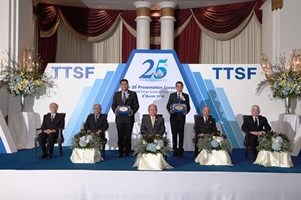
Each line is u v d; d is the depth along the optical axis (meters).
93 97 7.49
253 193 4.56
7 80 7.12
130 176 4.57
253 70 7.51
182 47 11.46
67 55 11.43
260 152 5.28
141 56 7.38
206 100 7.51
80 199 4.55
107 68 7.52
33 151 6.62
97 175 4.58
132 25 11.51
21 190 4.56
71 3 11.04
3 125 6.48
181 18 11.41
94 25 11.43
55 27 10.91
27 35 8.81
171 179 4.57
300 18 8.48
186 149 7.22
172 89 7.35
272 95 7.46
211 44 11.44
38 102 7.49
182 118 6.25
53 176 4.56
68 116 7.47
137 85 7.35
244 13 10.80
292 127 6.89
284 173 4.55
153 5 11.12
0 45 7.81
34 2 10.24
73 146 5.35
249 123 5.99
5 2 7.84
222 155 5.21
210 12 11.13
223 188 4.57
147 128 5.76
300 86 6.93
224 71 7.53
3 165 4.97
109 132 7.29
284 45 8.55
